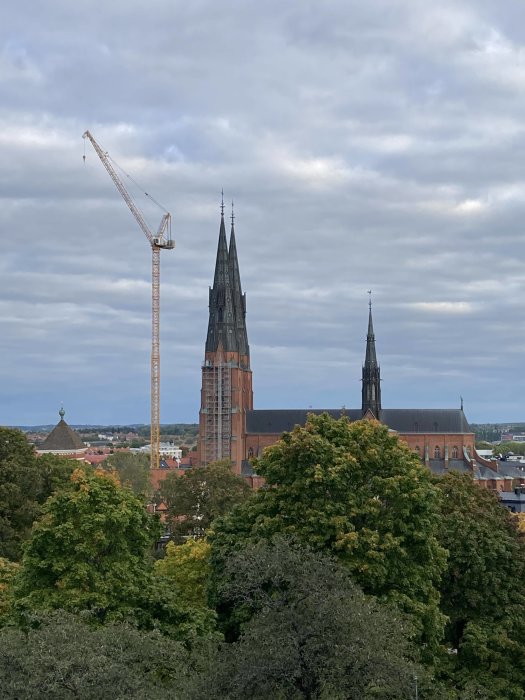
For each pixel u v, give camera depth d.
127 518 71.62
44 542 70.06
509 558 84.38
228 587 55.03
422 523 77.38
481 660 79.50
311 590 50.81
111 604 67.44
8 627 65.00
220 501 141.62
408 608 72.00
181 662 52.94
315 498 76.81
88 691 44.19
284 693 48.78
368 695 49.38
